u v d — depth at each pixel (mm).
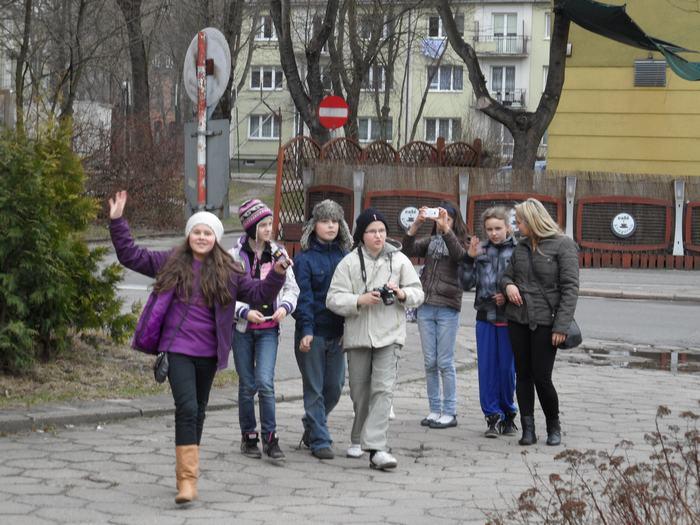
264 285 13039
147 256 13180
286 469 14727
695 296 37781
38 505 12305
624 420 18797
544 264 16641
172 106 127375
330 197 47438
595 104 53344
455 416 18219
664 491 10320
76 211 19375
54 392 17641
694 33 51656
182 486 12609
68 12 51781
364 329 15109
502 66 153000
